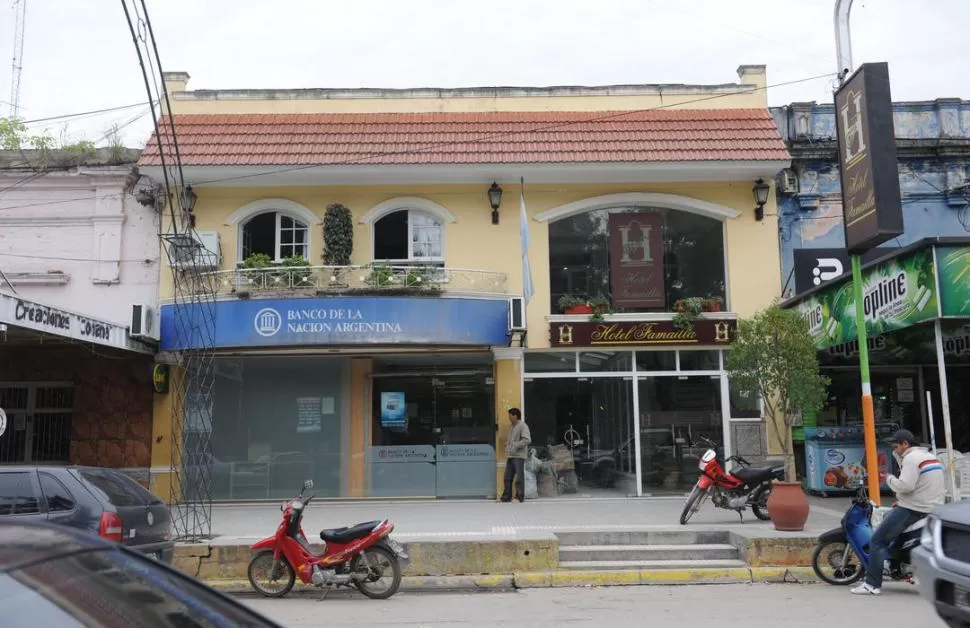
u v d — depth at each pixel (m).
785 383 12.14
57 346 16.70
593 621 8.28
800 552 10.71
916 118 17.50
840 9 11.95
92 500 8.34
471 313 15.52
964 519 6.43
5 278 14.98
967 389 17.41
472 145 16.59
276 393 16.64
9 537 3.12
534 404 16.58
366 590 9.62
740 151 16.34
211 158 16.17
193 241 14.56
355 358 16.73
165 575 3.23
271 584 9.84
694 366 16.67
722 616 8.41
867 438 10.96
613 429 16.55
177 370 16.39
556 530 11.84
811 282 16.89
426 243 16.95
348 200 16.88
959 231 17.12
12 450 16.66
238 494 16.31
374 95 17.55
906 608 8.61
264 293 15.37
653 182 16.94
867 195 10.98
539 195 16.95
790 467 12.10
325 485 16.39
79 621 2.65
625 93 17.59
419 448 16.48
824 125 17.42
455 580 10.45
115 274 16.81
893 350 16.16
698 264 17.03
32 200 17.09
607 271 16.97
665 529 11.79
